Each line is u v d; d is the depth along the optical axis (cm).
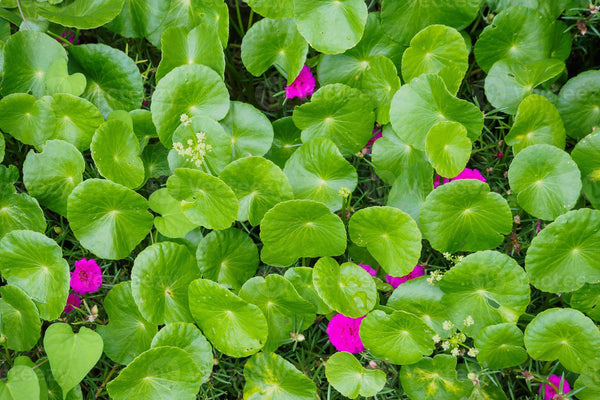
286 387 99
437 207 98
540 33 104
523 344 100
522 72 103
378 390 98
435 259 105
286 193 100
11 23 110
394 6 103
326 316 103
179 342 99
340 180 101
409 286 100
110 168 101
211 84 102
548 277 99
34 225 102
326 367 99
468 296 99
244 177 99
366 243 101
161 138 102
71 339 98
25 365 98
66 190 102
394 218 98
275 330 101
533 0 104
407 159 103
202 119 101
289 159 101
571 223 97
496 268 97
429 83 100
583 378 98
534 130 102
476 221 99
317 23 102
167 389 99
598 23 106
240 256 103
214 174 102
